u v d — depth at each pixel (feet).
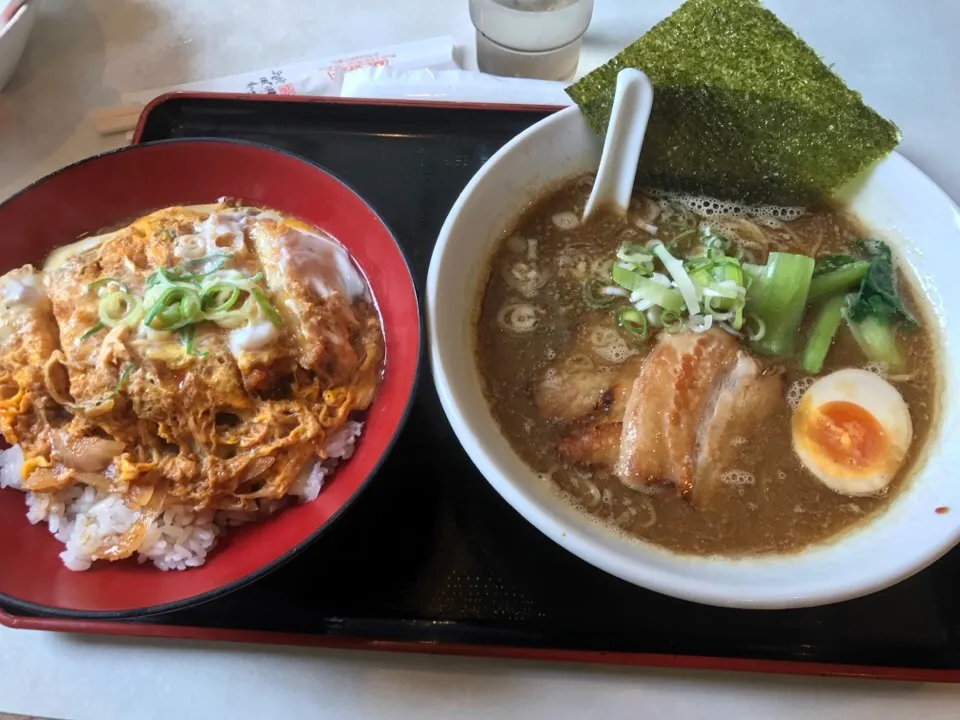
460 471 1.04
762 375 1.05
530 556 0.99
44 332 1.04
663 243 1.19
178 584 0.92
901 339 1.09
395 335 1.09
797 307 1.08
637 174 1.21
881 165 1.13
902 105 1.39
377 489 1.02
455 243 1.05
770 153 1.17
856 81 1.42
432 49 1.46
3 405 1.00
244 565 0.91
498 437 0.98
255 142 1.27
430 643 0.93
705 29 1.13
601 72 1.15
